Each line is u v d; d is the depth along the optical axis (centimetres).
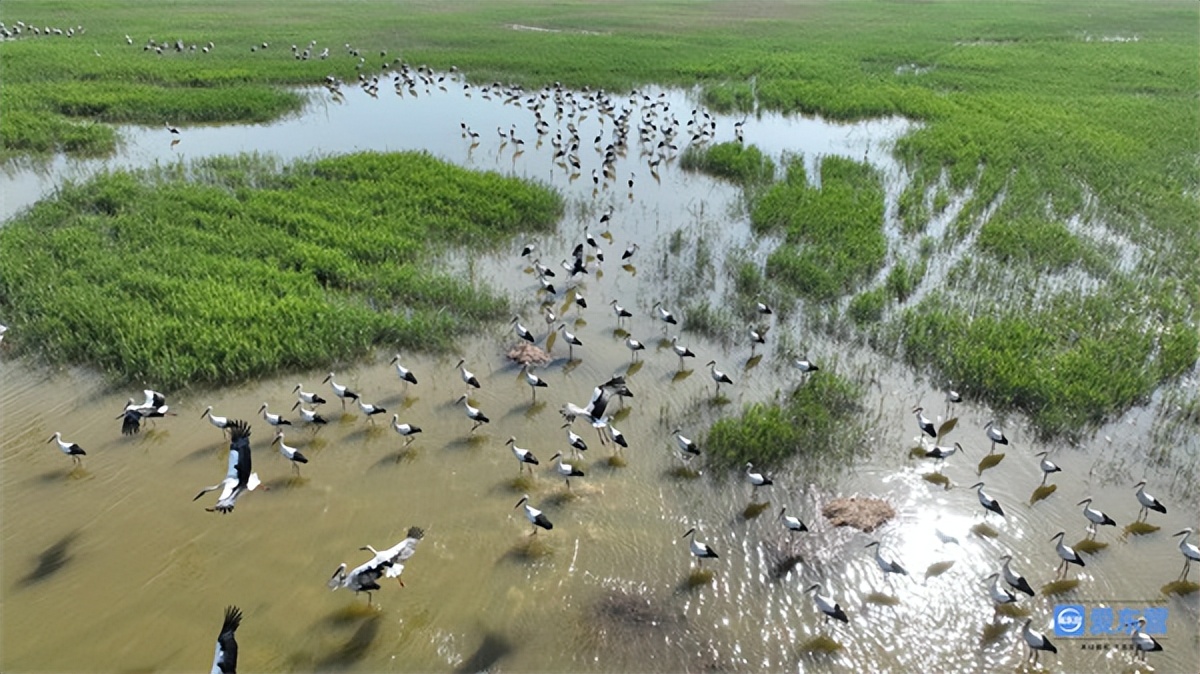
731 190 4341
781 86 6362
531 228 3734
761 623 1722
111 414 2311
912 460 2217
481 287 3084
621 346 2777
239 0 10606
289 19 8931
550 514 1992
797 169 4409
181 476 2091
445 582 1794
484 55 7194
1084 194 4156
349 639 1661
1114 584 1831
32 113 4912
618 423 2355
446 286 3009
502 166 4638
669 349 2759
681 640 1677
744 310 2978
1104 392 2452
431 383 2520
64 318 2661
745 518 1995
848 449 2242
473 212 3728
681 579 1817
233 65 6462
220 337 2542
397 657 1625
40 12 8588
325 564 1834
